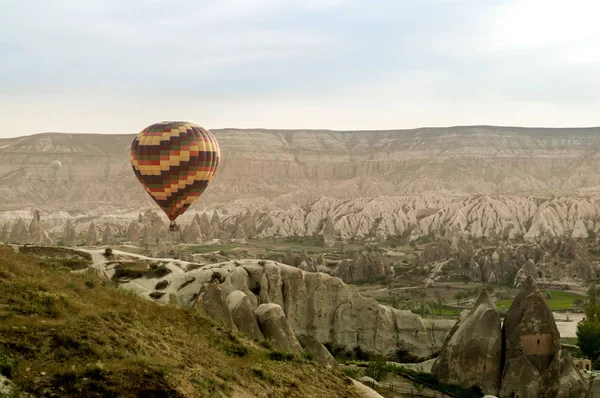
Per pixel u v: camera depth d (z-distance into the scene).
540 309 55.53
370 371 56.00
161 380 27.75
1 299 31.66
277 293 70.75
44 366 26.75
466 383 55.38
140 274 68.44
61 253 68.81
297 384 35.47
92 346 28.94
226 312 49.06
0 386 24.89
